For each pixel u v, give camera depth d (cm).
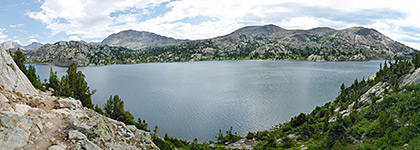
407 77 6300
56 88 4744
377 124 3678
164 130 6444
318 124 5297
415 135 2889
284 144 4372
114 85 14612
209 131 6341
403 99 4616
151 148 2603
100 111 4909
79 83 5147
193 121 7131
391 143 3011
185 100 9969
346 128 4131
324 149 3506
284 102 9219
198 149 4297
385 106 4775
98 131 2102
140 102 9725
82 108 2684
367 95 6875
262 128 6450
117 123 2795
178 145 4200
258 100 9625
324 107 7388
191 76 19438
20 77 2769
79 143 1739
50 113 2019
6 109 1719
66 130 1861
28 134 1560
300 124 5878
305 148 3831
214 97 10456
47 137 1656
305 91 11456
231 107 8588
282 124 6619
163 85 14438
